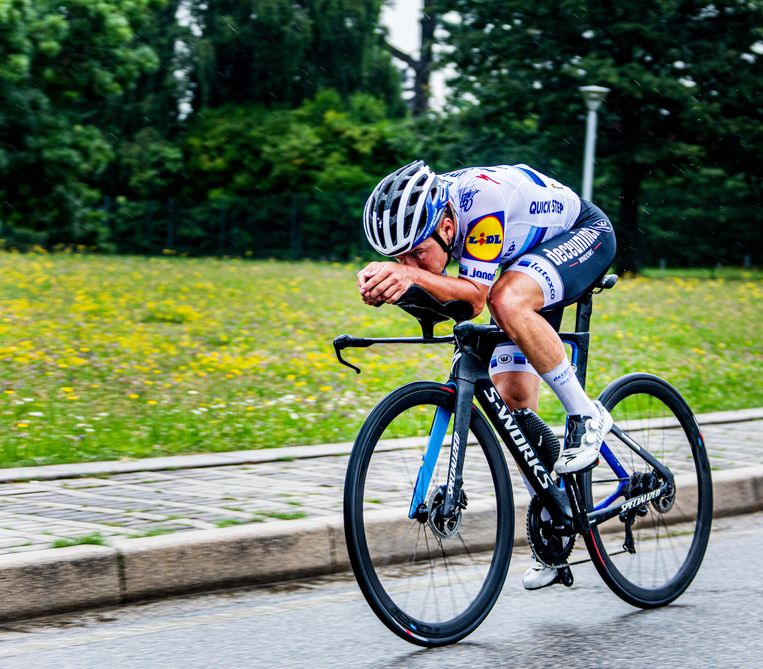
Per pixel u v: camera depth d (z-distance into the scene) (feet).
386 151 129.59
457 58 107.96
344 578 15.88
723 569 16.57
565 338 14.26
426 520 12.67
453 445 12.84
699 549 15.40
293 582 15.62
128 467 20.49
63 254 104.06
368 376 33.14
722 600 14.94
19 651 12.49
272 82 139.23
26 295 54.24
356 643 12.98
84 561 14.10
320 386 31.09
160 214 120.47
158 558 14.66
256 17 136.67
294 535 15.79
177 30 136.77
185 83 139.54
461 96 111.75
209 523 16.10
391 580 12.50
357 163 129.59
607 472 14.48
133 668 12.00
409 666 12.17
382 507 12.51
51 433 23.61
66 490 18.70
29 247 109.70
